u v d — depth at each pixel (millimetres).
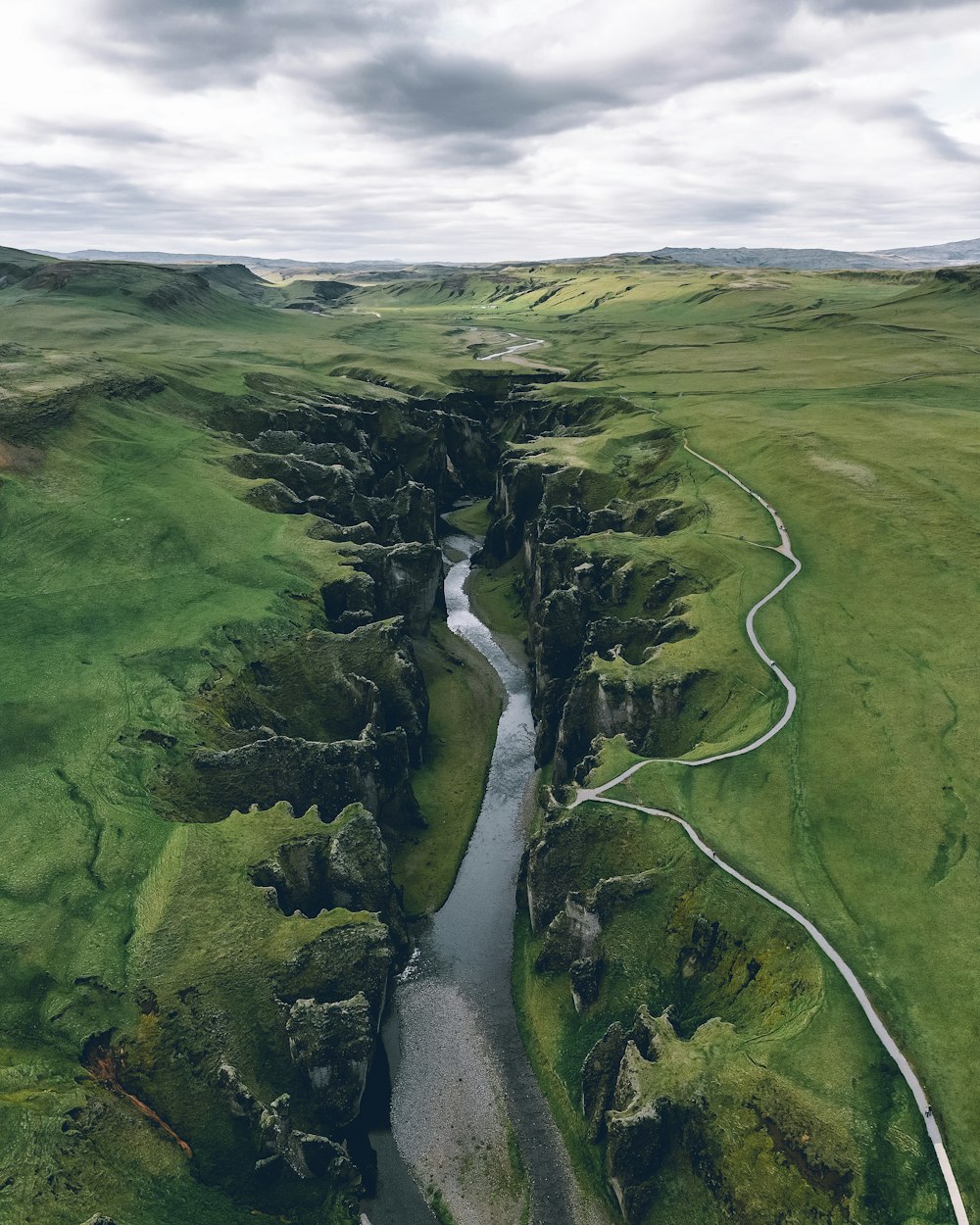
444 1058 65938
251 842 72625
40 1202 47906
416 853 87000
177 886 67688
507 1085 63844
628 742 87062
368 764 84938
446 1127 60969
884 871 65938
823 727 81500
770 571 107938
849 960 59312
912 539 107438
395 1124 61094
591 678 93625
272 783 81312
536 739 103875
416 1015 69438
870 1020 55250
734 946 63781
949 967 57688
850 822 70750
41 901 65062
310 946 64438
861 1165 48375
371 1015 63375
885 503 116438
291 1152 55688
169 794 77500
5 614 96000
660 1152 53531
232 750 81938
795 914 63344
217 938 64438
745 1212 49406
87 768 77125
